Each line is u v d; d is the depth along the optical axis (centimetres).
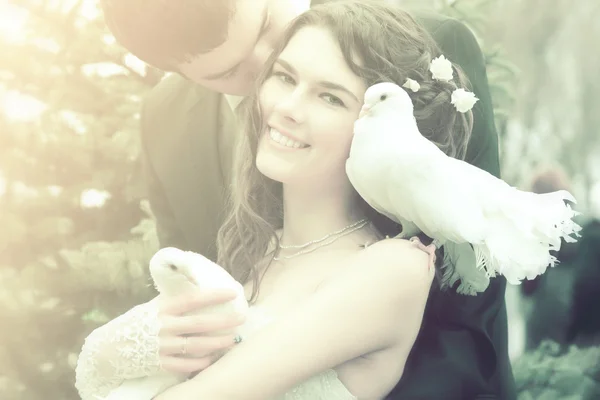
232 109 304
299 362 193
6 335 432
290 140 213
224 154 305
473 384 234
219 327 197
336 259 220
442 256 232
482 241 190
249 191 239
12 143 435
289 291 218
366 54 212
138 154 445
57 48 438
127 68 444
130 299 432
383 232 235
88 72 443
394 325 204
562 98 604
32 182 439
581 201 549
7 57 430
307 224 228
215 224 310
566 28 600
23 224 433
